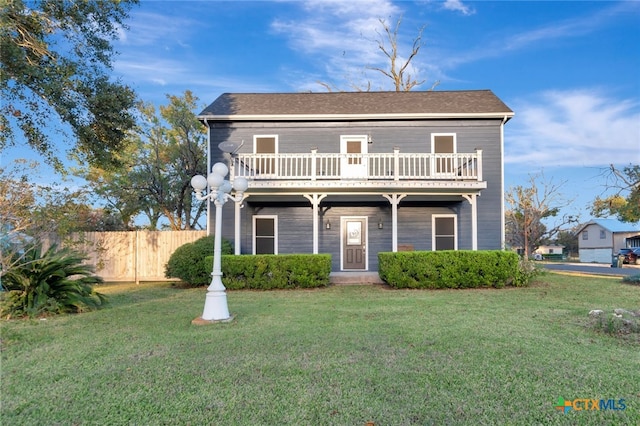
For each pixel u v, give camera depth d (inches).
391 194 475.2
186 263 447.8
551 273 536.4
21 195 302.2
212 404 124.1
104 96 403.5
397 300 332.2
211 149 538.0
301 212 542.0
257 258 419.2
